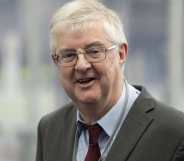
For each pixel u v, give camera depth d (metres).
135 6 23.89
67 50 5.05
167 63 20.17
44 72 21.08
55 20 5.10
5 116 22.16
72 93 5.17
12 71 23.72
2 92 23.58
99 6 5.11
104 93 5.13
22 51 23.86
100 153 5.25
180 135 5.07
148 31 24.23
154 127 5.15
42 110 20.44
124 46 5.25
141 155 5.09
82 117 5.40
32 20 20.47
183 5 19.25
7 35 24.61
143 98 5.34
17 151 18.83
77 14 5.02
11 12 24.83
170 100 19.08
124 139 5.19
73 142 5.54
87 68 5.01
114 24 5.11
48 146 5.75
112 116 5.27
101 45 5.02
